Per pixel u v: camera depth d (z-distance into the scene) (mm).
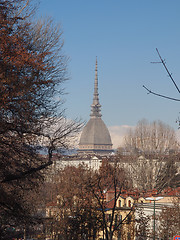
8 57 41344
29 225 50094
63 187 82312
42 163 49344
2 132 43125
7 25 43688
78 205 76562
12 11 45156
